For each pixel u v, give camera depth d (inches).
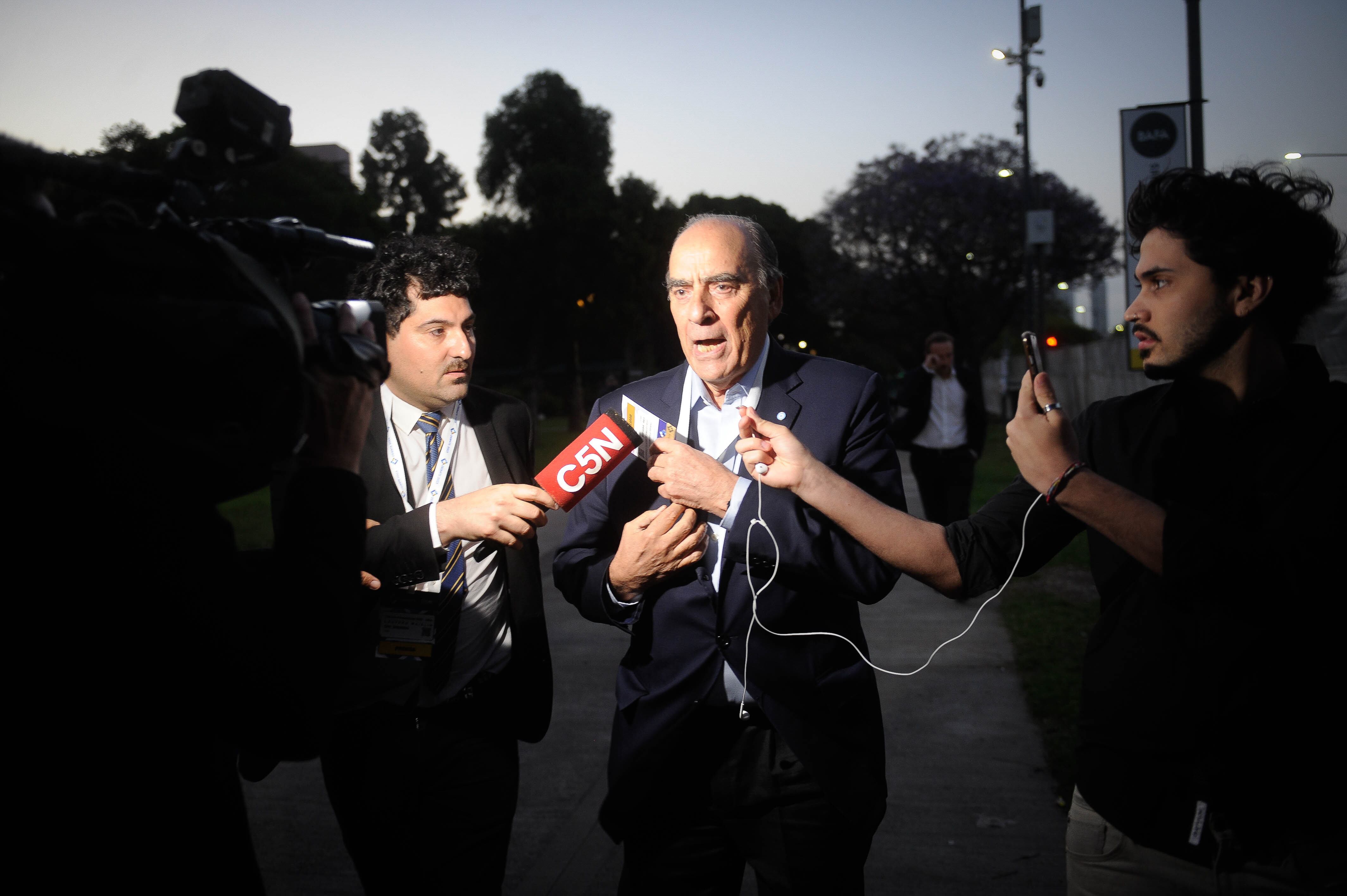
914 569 64.7
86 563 37.0
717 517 73.6
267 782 148.8
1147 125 235.6
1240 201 52.9
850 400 79.0
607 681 196.1
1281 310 55.1
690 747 76.3
